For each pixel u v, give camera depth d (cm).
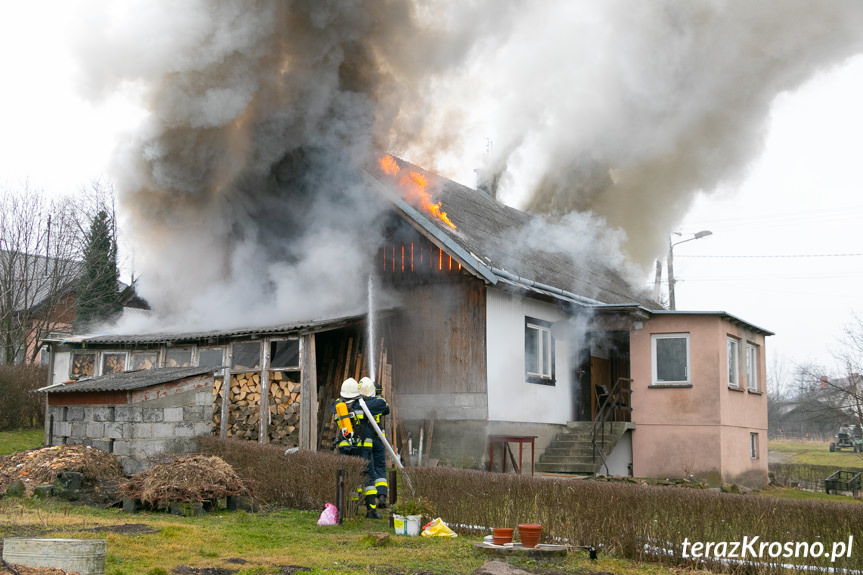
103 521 788
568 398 1828
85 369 1639
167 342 1551
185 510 873
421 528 830
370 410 945
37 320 2952
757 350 1988
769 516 665
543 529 773
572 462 1675
